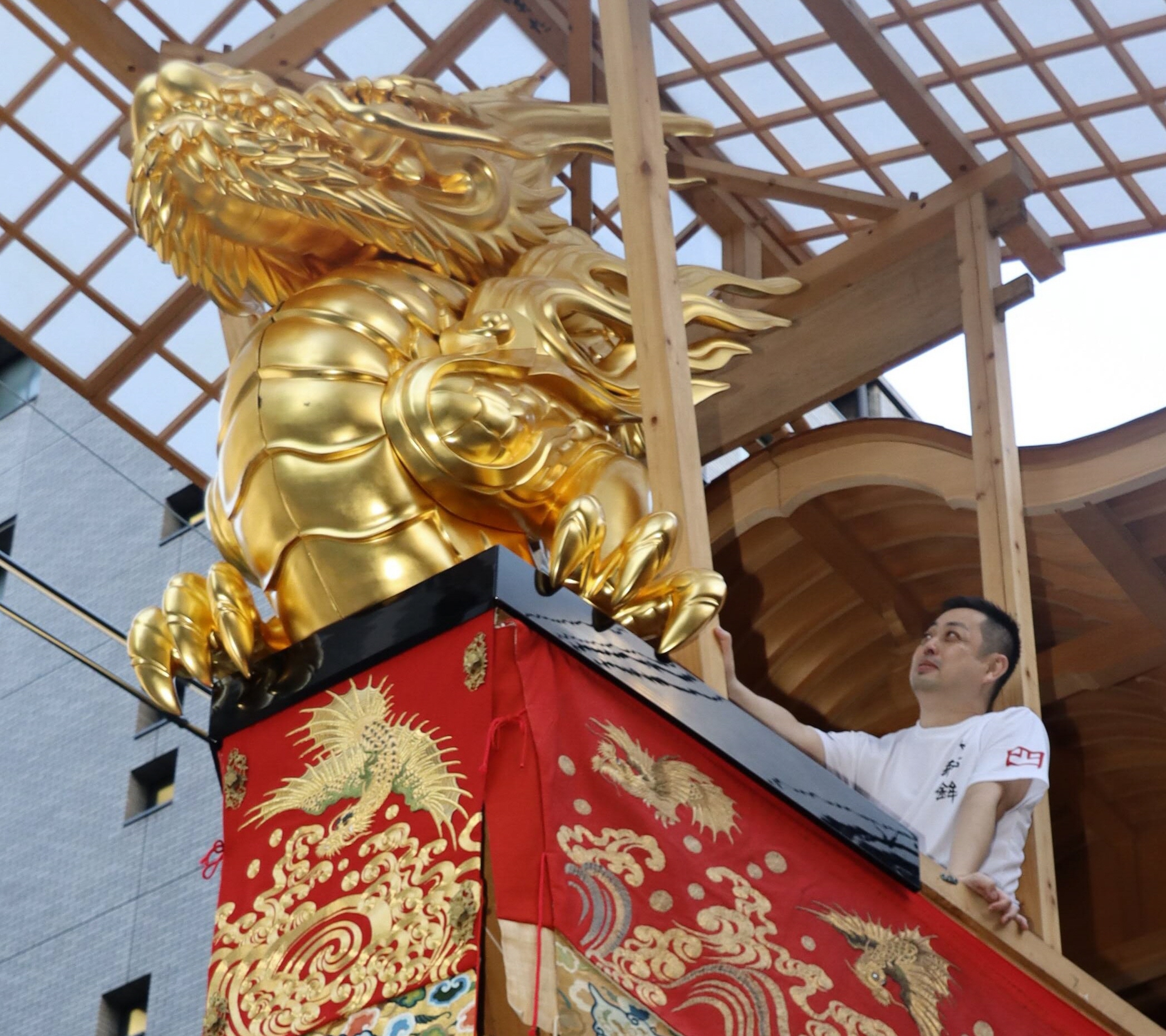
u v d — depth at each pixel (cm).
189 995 1109
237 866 326
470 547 360
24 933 1213
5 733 1322
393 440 356
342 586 353
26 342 671
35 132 627
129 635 348
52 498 1370
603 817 311
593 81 614
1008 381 562
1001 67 602
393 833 308
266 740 336
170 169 378
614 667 326
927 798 458
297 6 596
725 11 601
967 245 585
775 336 627
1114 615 621
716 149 662
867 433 588
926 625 657
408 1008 288
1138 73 594
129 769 1255
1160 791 720
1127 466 552
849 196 620
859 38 579
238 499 364
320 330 371
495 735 309
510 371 375
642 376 397
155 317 658
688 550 377
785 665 666
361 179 394
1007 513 536
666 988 303
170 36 605
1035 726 462
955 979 365
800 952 329
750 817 339
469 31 609
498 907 300
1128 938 741
